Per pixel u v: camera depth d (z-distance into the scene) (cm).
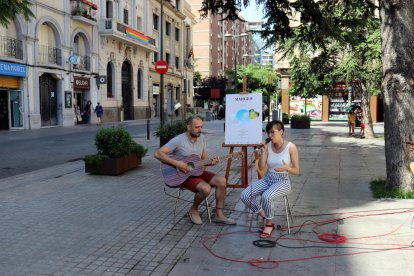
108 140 955
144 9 4266
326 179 893
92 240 521
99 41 3366
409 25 710
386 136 748
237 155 620
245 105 755
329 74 1773
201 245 502
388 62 730
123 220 605
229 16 1084
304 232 542
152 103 4547
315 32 1125
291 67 2152
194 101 6281
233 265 440
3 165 1173
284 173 547
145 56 4341
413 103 713
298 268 430
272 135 548
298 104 3459
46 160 1267
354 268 428
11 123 2498
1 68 2281
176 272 425
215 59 8688
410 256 457
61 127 2755
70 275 420
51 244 507
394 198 705
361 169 1023
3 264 446
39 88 2670
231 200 721
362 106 1889
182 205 690
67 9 2900
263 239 518
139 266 442
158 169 1030
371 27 1455
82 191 791
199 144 605
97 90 3331
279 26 1082
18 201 713
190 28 5809
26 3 815
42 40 2711
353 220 588
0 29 2312
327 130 2398
